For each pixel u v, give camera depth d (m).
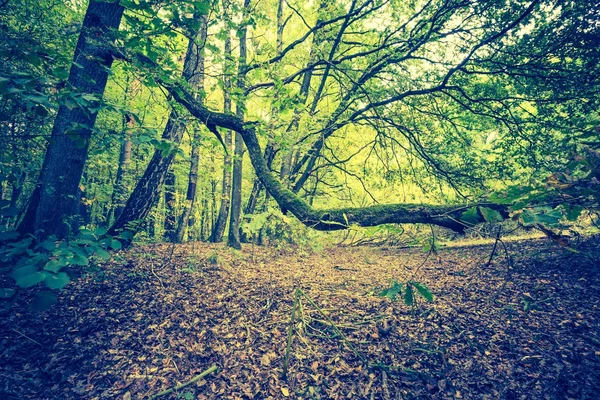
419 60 8.31
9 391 3.08
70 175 4.48
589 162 1.37
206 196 15.20
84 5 7.68
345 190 14.62
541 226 1.36
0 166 2.53
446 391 3.40
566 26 5.54
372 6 8.12
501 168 7.41
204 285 6.21
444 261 9.38
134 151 11.80
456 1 6.51
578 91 5.58
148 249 8.35
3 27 2.17
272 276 7.70
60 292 4.88
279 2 11.77
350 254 12.86
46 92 1.96
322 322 4.75
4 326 3.88
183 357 3.93
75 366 3.54
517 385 3.40
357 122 9.11
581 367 3.55
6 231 1.35
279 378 3.65
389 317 5.04
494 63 6.34
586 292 5.20
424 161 8.51
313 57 10.53
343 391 3.45
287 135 6.86
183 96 4.15
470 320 4.81
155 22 2.61
